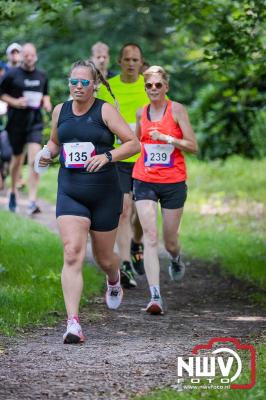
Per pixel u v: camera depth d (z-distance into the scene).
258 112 43.72
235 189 37.56
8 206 29.05
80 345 12.85
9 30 49.12
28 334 13.55
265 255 23.31
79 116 13.12
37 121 27.14
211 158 46.34
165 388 10.32
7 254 19.95
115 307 15.26
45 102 27.25
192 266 22.58
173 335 13.84
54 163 16.22
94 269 20.34
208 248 25.00
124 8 53.94
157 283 16.02
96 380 10.73
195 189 37.47
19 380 10.69
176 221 16.73
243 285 19.88
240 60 22.55
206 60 22.56
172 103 16.39
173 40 35.28
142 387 10.42
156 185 16.39
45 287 17.11
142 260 19.88
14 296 15.55
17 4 21.58
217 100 45.66
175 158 16.45
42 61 53.38
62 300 16.02
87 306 16.47
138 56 18.41
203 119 46.59
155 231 16.20
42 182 38.44
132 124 18.50
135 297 17.92
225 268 22.00
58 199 13.23
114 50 53.28
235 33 22.20
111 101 18.52
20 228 23.92
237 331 14.24
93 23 54.56
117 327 14.52
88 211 13.21
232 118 45.16
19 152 27.48
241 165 43.75
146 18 53.91
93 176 13.09
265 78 30.06
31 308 15.06
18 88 26.72
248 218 30.47
